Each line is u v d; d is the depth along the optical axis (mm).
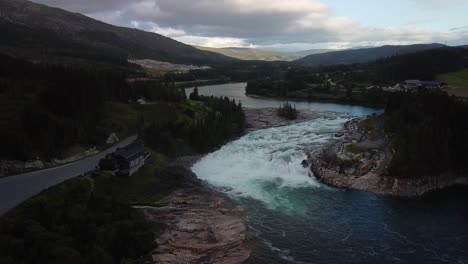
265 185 94375
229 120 152875
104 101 127750
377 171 95938
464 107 110375
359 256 63000
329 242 67250
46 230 50344
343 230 71750
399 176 92250
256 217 76250
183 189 86000
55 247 47719
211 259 59500
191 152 118750
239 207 80312
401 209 81750
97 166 81688
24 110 88250
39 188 64812
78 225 54125
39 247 47531
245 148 125750
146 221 65375
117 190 76688
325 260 61562
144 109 141500
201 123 128125
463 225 74375
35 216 53375
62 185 67375
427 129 97875
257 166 108000
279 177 100438
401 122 118875
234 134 148875
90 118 110188
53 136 87438
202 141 122750
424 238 69312
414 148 94812
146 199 78312
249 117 186500
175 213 72750
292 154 115750
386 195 89438
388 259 62312
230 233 67500
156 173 89938
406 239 68812
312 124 169875
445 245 66938
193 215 72875
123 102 149875
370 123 146750
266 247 64938
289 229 71562
